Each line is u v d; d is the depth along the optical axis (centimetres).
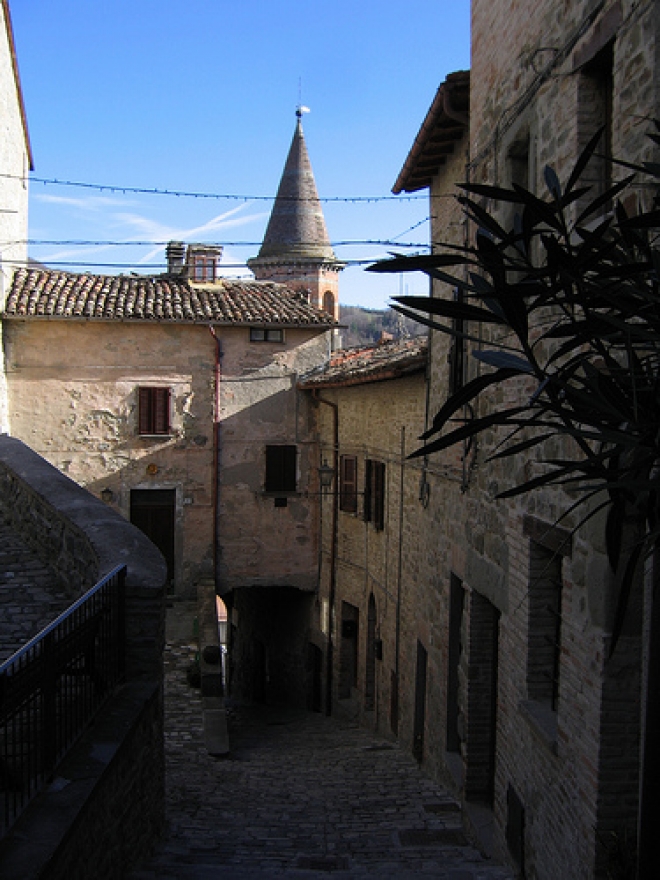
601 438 298
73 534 793
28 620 741
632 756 548
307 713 1938
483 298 312
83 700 545
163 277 2267
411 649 1279
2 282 1864
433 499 1165
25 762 452
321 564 2000
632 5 531
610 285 305
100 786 487
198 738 1231
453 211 1145
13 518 1044
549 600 717
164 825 755
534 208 299
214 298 2098
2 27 1797
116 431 1984
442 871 712
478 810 870
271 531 2047
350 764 1181
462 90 1012
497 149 865
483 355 322
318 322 2033
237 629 2584
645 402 321
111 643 619
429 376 1225
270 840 788
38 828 414
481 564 888
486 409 903
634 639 548
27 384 1948
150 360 1997
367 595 1622
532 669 716
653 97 499
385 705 1451
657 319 306
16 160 2017
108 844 523
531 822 682
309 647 2017
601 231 293
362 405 1691
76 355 1966
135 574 664
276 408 2050
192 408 2019
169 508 2019
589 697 570
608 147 624
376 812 920
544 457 695
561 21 672
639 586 545
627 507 529
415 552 1280
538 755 675
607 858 539
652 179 496
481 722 913
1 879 364
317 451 2061
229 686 2650
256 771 1117
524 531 727
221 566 2033
